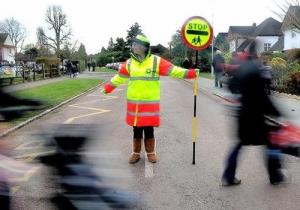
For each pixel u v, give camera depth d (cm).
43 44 7662
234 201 550
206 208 525
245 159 757
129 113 716
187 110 1527
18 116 398
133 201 512
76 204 437
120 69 719
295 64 2384
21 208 502
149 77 699
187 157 783
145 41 690
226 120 1261
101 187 448
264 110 587
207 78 3997
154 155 743
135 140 729
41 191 542
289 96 1897
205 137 985
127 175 642
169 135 1012
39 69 4022
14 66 3434
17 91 411
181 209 521
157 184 617
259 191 589
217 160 761
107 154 554
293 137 596
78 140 455
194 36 743
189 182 629
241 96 590
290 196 570
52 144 458
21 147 733
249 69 580
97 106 1670
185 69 714
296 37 5059
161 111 1496
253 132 590
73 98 1972
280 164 611
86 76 4750
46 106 422
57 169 451
